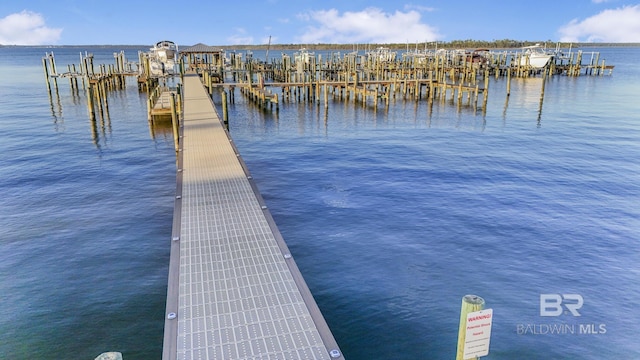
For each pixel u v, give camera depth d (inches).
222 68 1975.9
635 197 550.6
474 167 685.3
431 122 1114.7
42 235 434.9
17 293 332.5
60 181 613.3
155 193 565.3
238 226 334.6
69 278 354.6
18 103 1435.8
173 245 303.0
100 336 284.5
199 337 208.2
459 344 200.8
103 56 5748.0
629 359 268.7
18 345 275.4
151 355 267.4
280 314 226.4
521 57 2588.6
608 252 402.3
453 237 429.1
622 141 883.4
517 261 383.6
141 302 321.7
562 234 438.6
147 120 1117.7
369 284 344.2
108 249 406.0
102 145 837.8
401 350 271.7
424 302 321.1
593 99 1546.5
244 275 264.1
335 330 289.1
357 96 1625.2
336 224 461.1
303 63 2301.9
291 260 282.8
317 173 651.5
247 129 1027.3
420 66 2369.6
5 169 668.7
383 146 834.2
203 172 471.2
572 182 611.2
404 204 519.5
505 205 518.0
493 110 1314.0
